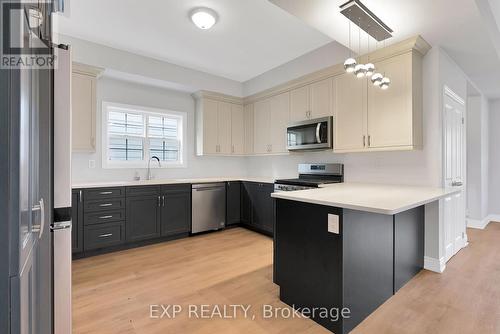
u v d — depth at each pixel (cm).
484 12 222
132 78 377
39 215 103
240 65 411
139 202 336
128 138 397
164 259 295
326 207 175
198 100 451
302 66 376
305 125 351
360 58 287
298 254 194
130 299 209
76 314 188
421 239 264
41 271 127
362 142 291
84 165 352
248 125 475
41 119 130
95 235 303
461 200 329
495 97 470
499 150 483
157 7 256
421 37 245
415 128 256
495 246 338
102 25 290
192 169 457
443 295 213
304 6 198
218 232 411
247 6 255
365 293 182
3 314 66
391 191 232
